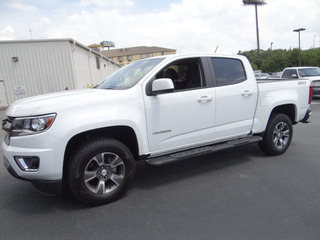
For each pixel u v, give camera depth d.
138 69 3.85
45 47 16.78
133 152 3.59
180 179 4.02
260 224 2.71
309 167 4.30
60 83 17.34
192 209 3.07
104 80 4.41
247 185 3.69
